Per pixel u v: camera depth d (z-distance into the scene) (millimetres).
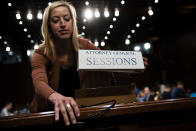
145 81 7164
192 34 6652
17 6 3426
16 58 6727
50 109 772
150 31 6816
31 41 4812
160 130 480
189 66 6887
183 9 5922
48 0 3068
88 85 6605
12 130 431
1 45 4309
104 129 470
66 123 429
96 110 462
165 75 7293
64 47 791
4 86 6754
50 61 757
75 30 770
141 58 584
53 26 696
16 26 4105
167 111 491
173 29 7035
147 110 467
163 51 7461
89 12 3088
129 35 3943
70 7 743
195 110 504
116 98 618
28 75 6844
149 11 3814
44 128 453
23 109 5516
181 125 489
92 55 535
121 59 558
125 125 476
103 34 3932
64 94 814
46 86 597
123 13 3875
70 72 814
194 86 6734
